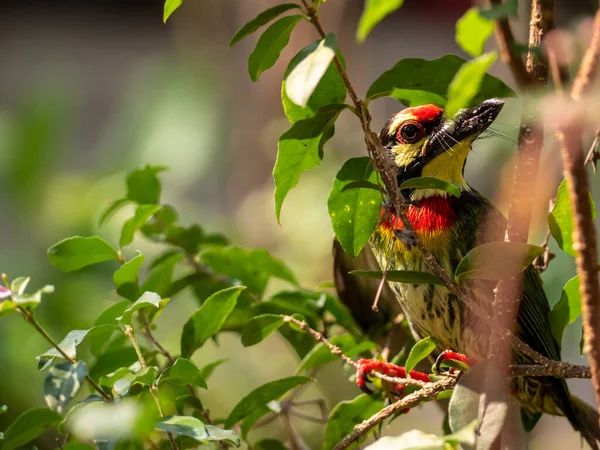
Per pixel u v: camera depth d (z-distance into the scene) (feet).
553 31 12.31
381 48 83.35
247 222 44.83
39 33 95.09
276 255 42.88
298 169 16.17
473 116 23.26
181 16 56.59
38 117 44.16
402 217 15.07
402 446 13.70
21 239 41.04
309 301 23.00
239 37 14.87
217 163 53.26
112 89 88.22
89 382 16.80
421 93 15.89
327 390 37.86
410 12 83.41
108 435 15.08
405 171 23.88
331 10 46.37
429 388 16.79
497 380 14.96
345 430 20.80
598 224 33.53
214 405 39.58
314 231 41.50
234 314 22.93
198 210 54.49
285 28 14.89
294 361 41.91
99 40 94.53
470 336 22.44
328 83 16.02
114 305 18.67
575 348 39.32
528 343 22.94
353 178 16.79
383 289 24.66
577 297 18.26
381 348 24.80
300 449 21.74
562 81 12.12
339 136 44.16
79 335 16.57
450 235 22.91
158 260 23.43
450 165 23.67
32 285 37.11
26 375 31.60
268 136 48.78
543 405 23.63
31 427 17.17
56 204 41.32
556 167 19.10
